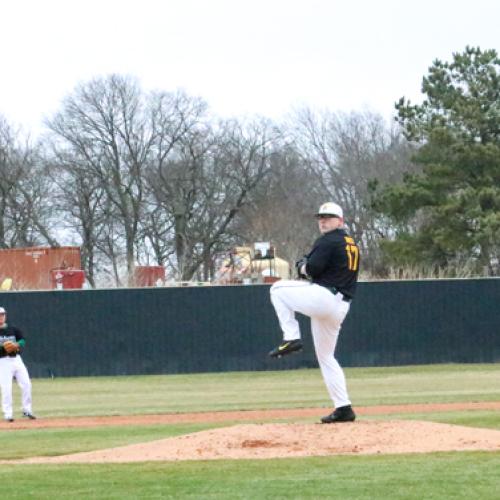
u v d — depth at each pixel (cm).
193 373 10756
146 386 9519
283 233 19062
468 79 16950
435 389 8450
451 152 16362
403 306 11000
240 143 19938
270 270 13650
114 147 19325
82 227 19612
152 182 19388
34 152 19725
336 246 3731
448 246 15600
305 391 8581
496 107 16562
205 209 19412
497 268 16250
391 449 3484
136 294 10806
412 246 16275
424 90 17112
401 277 14638
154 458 3500
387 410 6538
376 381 9400
